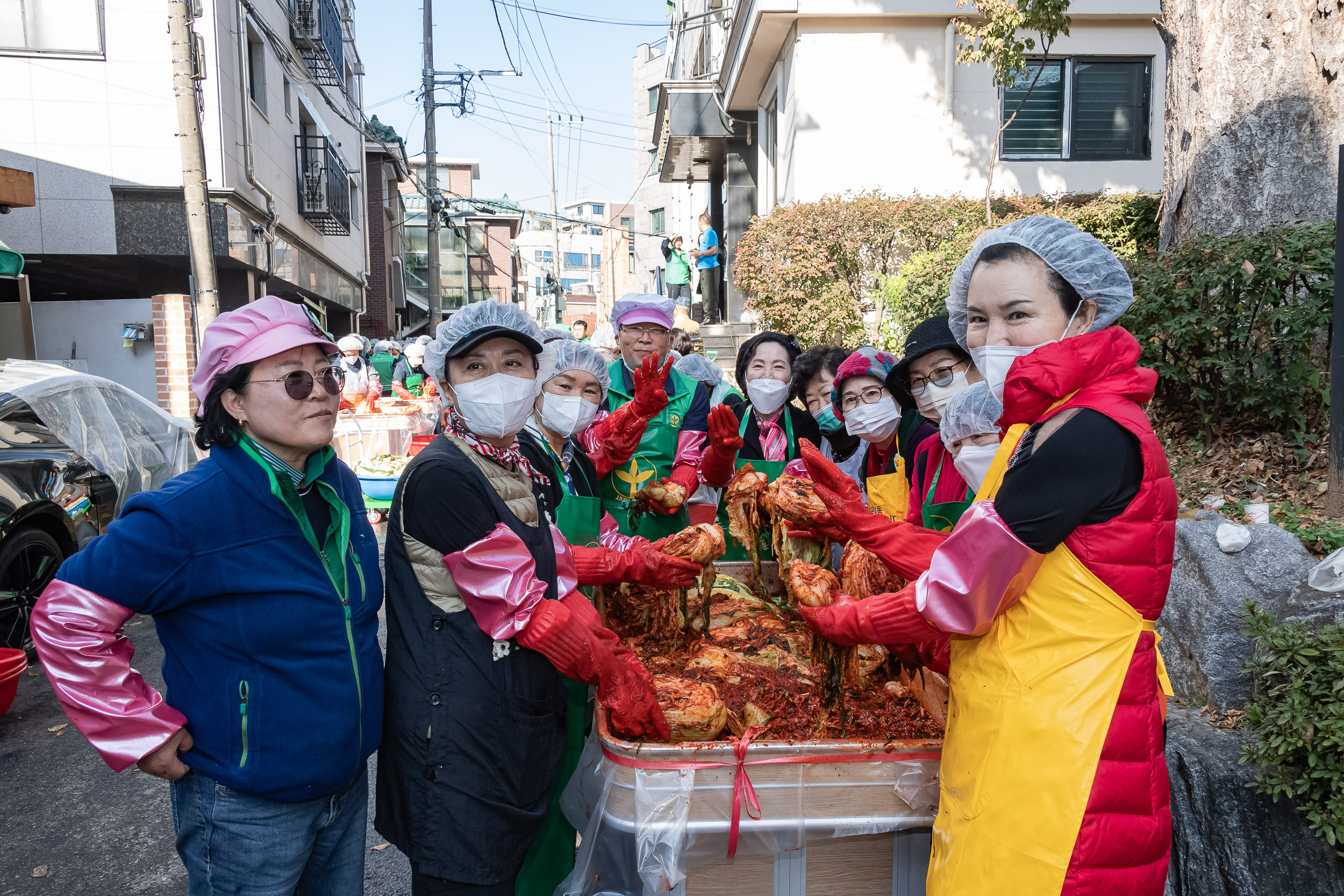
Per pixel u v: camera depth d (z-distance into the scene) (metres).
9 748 4.14
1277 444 3.82
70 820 3.49
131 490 6.05
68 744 4.18
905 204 9.61
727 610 2.54
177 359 11.41
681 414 3.15
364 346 9.91
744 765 1.73
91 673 1.57
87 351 11.70
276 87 14.55
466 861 1.83
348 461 9.34
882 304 9.02
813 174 10.68
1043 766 1.44
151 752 1.60
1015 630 1.51
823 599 1.91
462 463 1.89
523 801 1.91
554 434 2.65
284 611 1.68
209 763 1.66
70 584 1.57
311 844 1.81
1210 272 3.68
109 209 11.39
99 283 14.56
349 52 22.53
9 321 11.51
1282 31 4.43
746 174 15.05
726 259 15.33
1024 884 1.44
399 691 1.89
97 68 11.21
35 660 5.18
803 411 3.67
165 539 1.59
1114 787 1.42
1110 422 1.45
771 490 2.19
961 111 10.68
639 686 1.81
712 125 14.89
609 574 2.16
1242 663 2.66
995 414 1.89
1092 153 10.95
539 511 2.05
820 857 1.82
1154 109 10.91
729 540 2.99
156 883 3.06
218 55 11.50
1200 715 2.71
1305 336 3.61
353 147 23.09
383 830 1.96
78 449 5.64
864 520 1.87
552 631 1.79
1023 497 1.45
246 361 1.62
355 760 1.79
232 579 1.65
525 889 2.19
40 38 11.05
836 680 1.88
